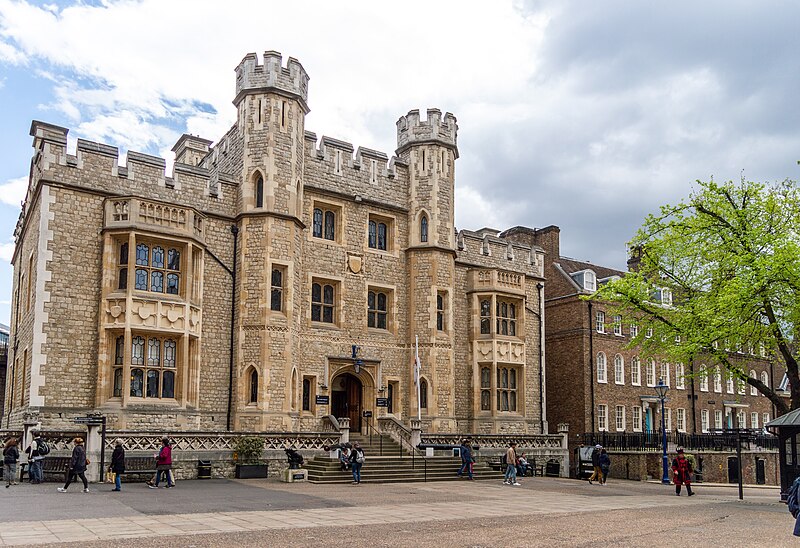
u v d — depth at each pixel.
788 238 20.73
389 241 28.77
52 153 21.17
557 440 29.95
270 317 23.58
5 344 40.00
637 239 23.70
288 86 25.09
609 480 28.50
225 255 24.12
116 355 21.11
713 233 22.20
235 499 15.69
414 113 29.58
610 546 10.59
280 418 23.17
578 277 37.50
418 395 26.84
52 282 20.72
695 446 33.12
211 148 29.33
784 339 20.73
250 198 24.25
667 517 14.70
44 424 20.08
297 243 24.92
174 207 22.06
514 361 30.61
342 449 21.77
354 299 27.09
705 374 22.28
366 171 28.12
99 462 18.34
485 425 29.53
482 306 30.59
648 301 24.36
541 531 12.06
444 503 16.28
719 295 20.52
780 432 17.97
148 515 12.84
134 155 22.70
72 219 21.30
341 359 26.28
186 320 21.84
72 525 11.45
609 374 36.28
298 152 25.30
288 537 10.77
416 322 28.23
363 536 11.06
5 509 13.23
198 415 22.11
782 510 16.59
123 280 21.39
